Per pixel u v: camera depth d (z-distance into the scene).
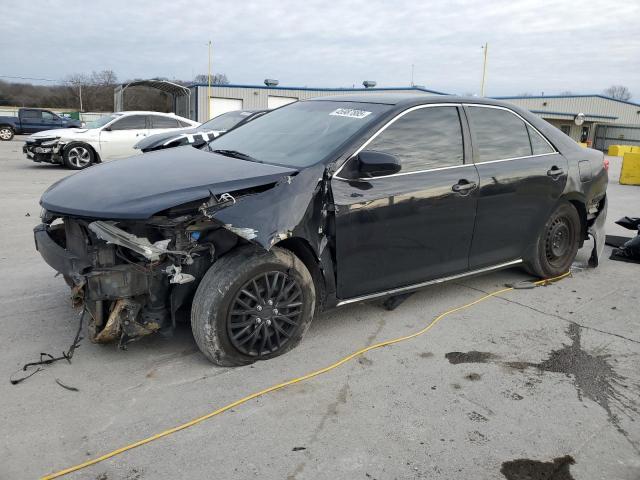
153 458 2.38
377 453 2.47
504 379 3.19
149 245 2.86
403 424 2.70
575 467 2.44
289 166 3.37
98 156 13.65
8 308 3.97
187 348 3.41
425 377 3.18
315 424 2.67
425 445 2.54
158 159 3.69
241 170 3.25
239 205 2.97
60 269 3.06
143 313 3.05
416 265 3.81
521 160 4.40
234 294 3.04
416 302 4.39
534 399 2.98
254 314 3.14
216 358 3.10
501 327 3.94
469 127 4.11
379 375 3.18
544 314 4.22
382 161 3.29
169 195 2.88
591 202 5.04
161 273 2.98
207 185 2.99
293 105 4.55
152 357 3.28
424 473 2.35
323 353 3.42
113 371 3.11
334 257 3.38
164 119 14.51
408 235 3.68
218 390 2.94
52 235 3.50
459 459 2.45
